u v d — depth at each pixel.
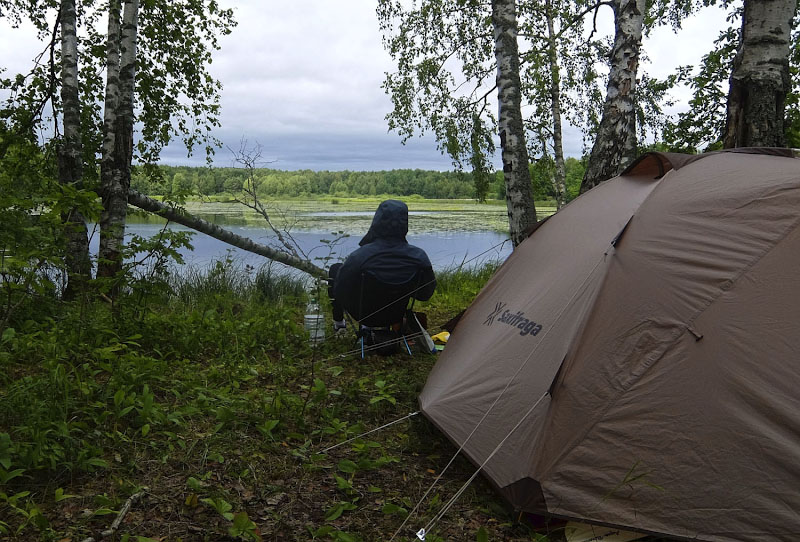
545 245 4.05
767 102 4.86
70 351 4.56
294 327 6.09
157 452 3.32
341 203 54.16
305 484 3.15
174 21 10.38
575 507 2.72
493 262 12.24
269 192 30.23
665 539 2.68
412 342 5.74
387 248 5.27
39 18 10.23
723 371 2.71
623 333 2.91
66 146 8.61
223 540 2.59
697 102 9.59
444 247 19.56
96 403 3.63
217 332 5.65
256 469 3.26
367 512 2.91
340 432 3.82
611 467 2.72
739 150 3.49
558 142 14.58
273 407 3.94
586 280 3.23
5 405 3.36
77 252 7.85
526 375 3.16
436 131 13.63
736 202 3.05
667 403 2.73
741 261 2.87
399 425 4.00
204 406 3.94
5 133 9.09
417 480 3.26
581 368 2.91
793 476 2.53
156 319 5.61
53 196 4.07
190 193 6.17
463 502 3.05
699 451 2.64
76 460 3.04
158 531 2.62
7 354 4.29
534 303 3.54
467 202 61.28
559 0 12.98
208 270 9.32
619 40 6.52
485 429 3.20
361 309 5.37
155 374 4.31
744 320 2.77
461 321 4.46
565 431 2.82
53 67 9.73
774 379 2.65
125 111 8.36
